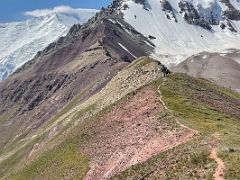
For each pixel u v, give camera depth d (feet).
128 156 230.07
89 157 271.49
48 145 461.37
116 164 233.96
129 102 306.35
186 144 182.39
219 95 376.68
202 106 273.75
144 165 185.16
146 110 271.90
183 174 147.64
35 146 562.25
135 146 233.96
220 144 164.25
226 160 144.87
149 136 232.32
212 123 230.27
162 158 178.91
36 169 358.64
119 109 302.86
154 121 245.04
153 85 316.40
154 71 417.08
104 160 251.19
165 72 417.28
